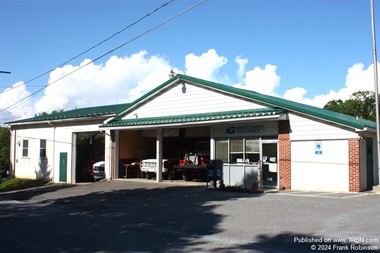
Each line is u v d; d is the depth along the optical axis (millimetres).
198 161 24594
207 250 8461
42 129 31688
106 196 19281
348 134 17234
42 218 13586
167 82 23766
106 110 28688
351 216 11312
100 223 12273
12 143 34656
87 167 29859
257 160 20031
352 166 17062
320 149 17969
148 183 23625
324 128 17906
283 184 18938
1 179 34656
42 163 31391
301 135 18562
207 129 24406
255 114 18828
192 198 16688
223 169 20734
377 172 19422
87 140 33312
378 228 9805
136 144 28734
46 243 9305
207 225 11320
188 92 23078
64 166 29562
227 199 15812
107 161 27203
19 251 8547
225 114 20531
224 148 21438
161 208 14828
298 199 14945
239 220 11711
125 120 25891
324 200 14469
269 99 19484
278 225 10680
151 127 23406
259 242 9070
